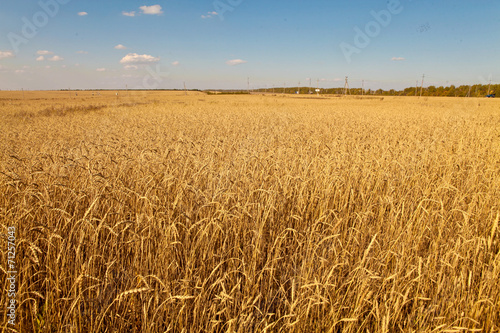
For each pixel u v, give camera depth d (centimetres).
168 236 292
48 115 2439
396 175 561
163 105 3788
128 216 371
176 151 580
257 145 765
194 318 239
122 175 461
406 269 296
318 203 452
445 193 481
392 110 2977
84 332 254
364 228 375
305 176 477
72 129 1365
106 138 939
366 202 465
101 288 276
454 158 704
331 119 1875
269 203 373
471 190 496
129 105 3825
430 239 354
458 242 300
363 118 1959
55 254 303
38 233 315
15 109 2889
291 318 244
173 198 400
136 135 1035
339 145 841
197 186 411
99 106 3566
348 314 260
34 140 990
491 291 267
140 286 270
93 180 394
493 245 346
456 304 258
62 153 613
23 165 491
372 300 269
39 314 276
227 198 374
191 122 1667
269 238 363
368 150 782
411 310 266
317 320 258
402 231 346
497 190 477
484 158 732
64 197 399
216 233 333
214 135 1034
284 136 1070
